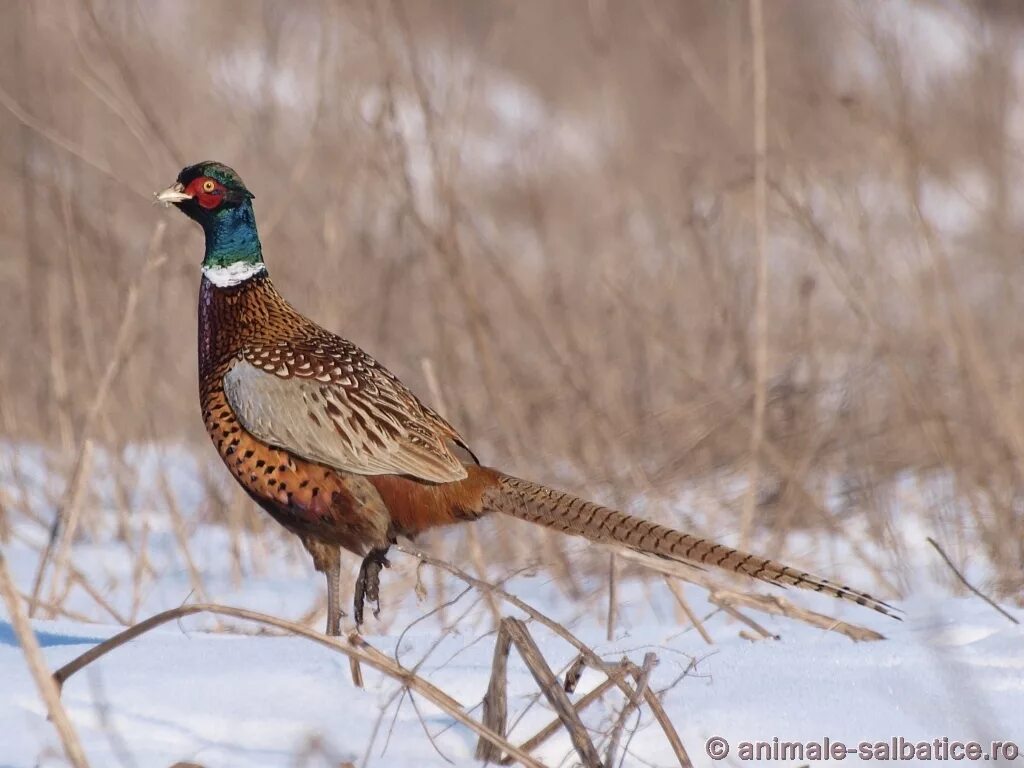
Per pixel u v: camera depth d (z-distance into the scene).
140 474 17.69
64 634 10.38
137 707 8.13
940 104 26.09
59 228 19.41
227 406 11.27
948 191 24.23
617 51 28.59
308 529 11.22
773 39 26.42
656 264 22.81
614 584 11.23
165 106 21.73
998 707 8.41
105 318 18.69
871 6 24.69
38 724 7.77
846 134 21.97
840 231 21.75
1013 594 13.54
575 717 7.45
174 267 19.12
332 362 11.19
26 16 21.77
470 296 16.73
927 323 17.88
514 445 16.11
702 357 19.19
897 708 8.36
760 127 16.12
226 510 16.72
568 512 10.77
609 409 17.66
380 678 8.99
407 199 17.05
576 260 23.41
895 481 16.92
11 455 17.58
